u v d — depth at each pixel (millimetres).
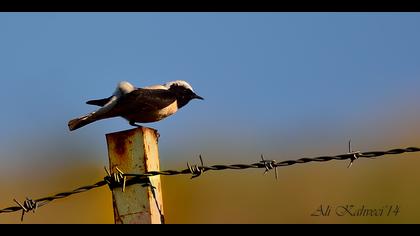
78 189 11430
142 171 10852
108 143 11023
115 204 10875
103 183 11023
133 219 10773
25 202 11711
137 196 10828
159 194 10992
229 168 11961
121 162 10938
